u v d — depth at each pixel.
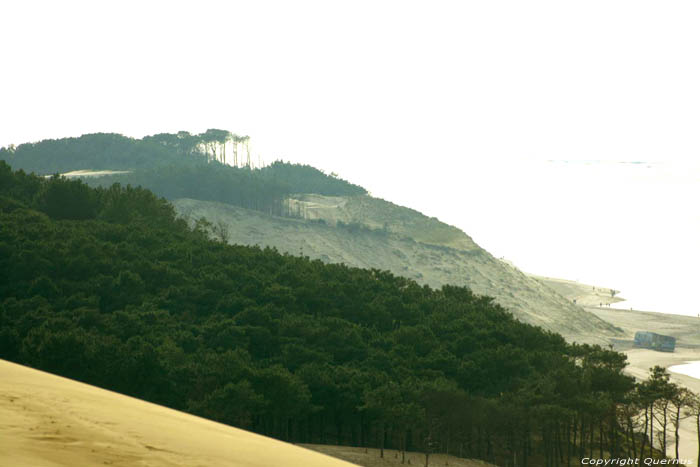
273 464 16.33
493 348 137.62
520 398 107.38
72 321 120.44
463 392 104.69
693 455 127.56
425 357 134.50
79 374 97.31
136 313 132.88
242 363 107.25
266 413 102.44
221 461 15.27
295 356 123.00
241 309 146.50
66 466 12.16
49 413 15.95
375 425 109.50
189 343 122.88
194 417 20.81
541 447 121.69
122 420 16.98
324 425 116.38
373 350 133.88
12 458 11.88
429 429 103.62
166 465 13.82
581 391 116.00
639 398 114.44
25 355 102.19
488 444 111.62
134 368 98.06
